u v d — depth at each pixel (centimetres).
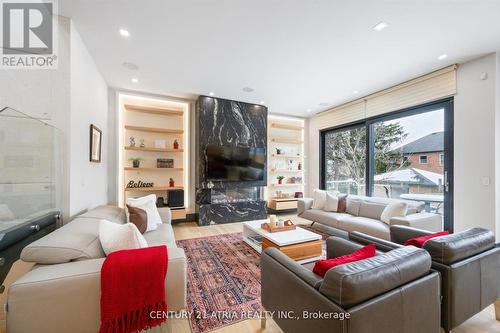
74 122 221
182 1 189
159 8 197
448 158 310
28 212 180
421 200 348
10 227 153
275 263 136
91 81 280
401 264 103
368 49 262
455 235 144
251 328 154
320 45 255
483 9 194
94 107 296
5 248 136
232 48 262
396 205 299
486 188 271
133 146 412
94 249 142
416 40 243
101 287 113
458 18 206
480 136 276
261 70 320
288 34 235
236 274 228
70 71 211
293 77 343
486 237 149
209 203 441
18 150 173
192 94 427
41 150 191
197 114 448
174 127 455
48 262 124
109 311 111
